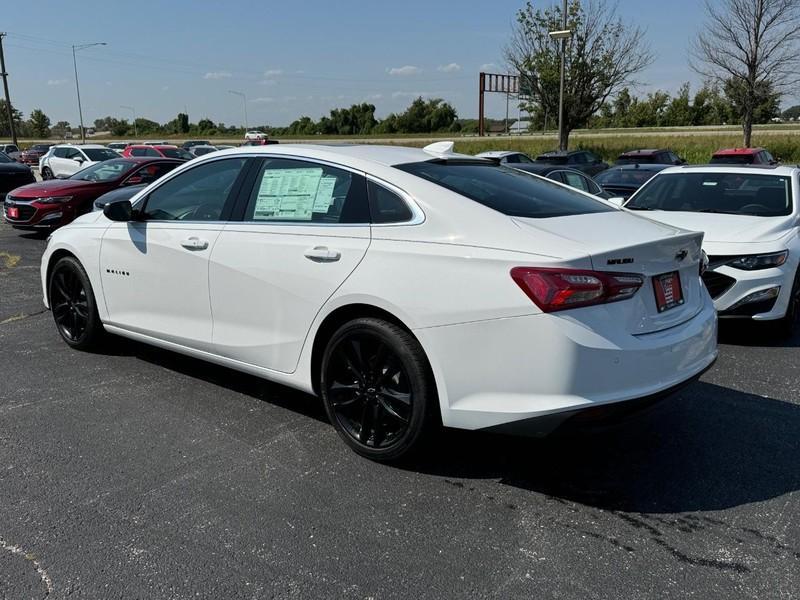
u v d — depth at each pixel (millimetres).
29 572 2615
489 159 4383
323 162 3771
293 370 3809
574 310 2900
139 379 4742
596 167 21672
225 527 2938
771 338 5906
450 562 2705
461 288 3080
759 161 19828
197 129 107812
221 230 4055
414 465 3531
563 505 3158
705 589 2547
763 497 3238
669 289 3336
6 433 3852
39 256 9867
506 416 3023
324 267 3535
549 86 29859
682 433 3961
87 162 21500
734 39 25016
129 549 2768
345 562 2699
